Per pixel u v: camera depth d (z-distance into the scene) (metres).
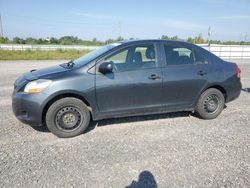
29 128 4.70
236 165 3.41
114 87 4.38
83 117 4.36
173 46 4.91
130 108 4.61
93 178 3.07
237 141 4.19
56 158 3.56
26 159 3.52
